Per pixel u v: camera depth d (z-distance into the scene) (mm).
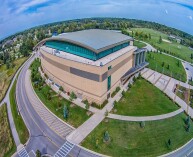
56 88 70000
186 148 46219
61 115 55125
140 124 50906
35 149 45062
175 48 155125
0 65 138125
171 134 49312
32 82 80875
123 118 52875
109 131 48156
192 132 52188
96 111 55406
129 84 68250
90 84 56531
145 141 46031
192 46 186375
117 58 62781
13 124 57219
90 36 70500
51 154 43094
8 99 75812
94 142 45031
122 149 43531
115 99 61469
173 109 59875
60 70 66062
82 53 63906
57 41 73938
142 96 64438
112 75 61219
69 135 47594
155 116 54938
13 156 44469
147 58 102312
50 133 49531
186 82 84000
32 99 67125
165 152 44000
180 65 108812
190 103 65875
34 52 138375
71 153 42781
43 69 85500
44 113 57781
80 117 53406
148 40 157750
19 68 108938
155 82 76312
